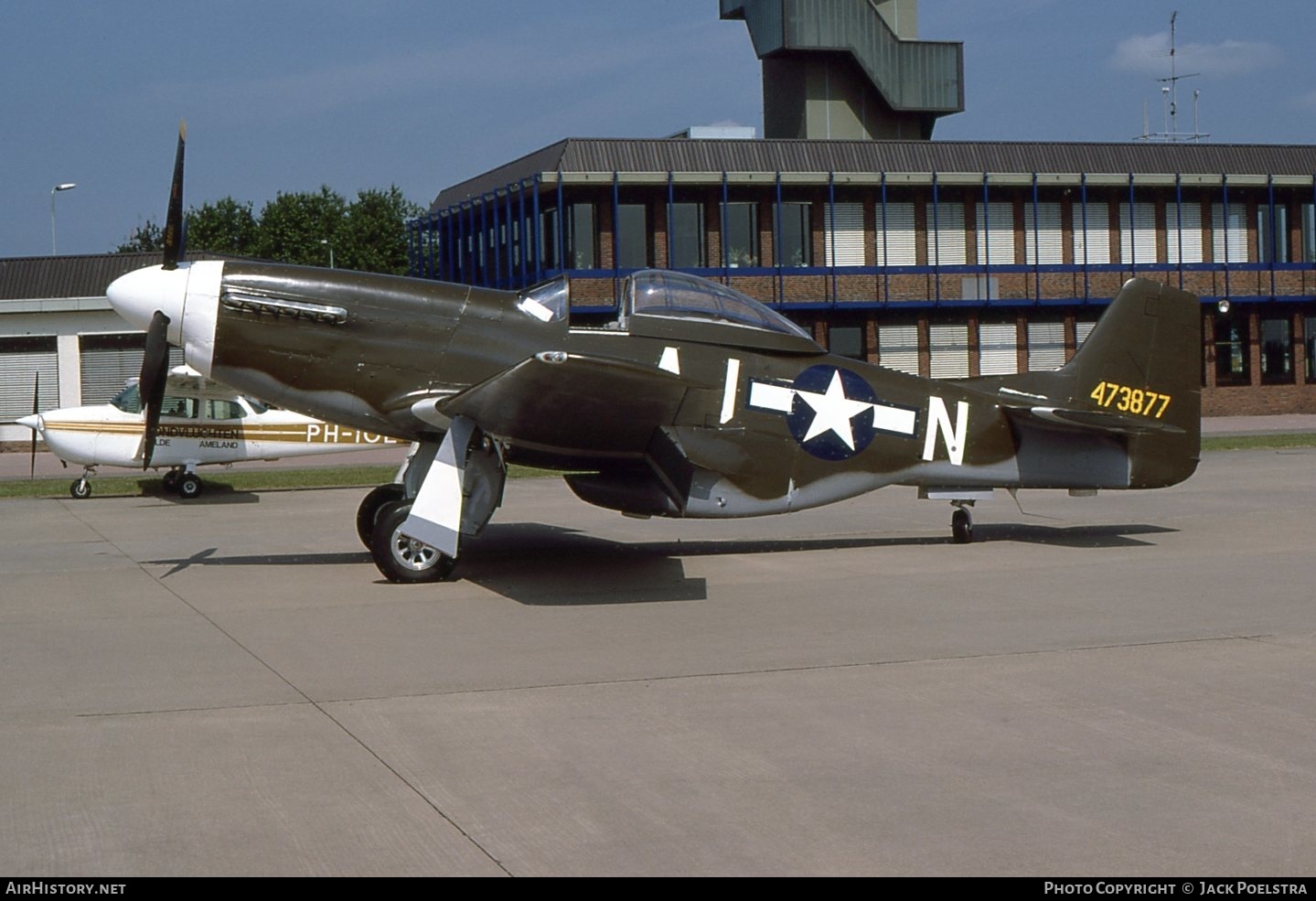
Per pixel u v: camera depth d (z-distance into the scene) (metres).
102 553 11.57
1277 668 6.46
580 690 6.14
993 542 11.77
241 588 9.39
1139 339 11.80
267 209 68.88
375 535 9.45
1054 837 4.12
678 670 6.55
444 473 9.30
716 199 31.39
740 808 4.43
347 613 8.30
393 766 4.93
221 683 6.32
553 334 10.20
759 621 7.90
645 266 30.86
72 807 4.46
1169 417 11.89
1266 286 34.94
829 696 5.98
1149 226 34.81
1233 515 13.58
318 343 9.98
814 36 35.59
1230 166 35.06
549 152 31.08
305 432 18.17
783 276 31.59
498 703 5.90
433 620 8.02
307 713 5.73
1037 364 34.28
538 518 14.29
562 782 4.71
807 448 10.74
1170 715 5.58
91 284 33.16
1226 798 4.48
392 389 10.05
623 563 10.55
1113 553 10.83
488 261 34.00
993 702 5.86
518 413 9.21
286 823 4.29
